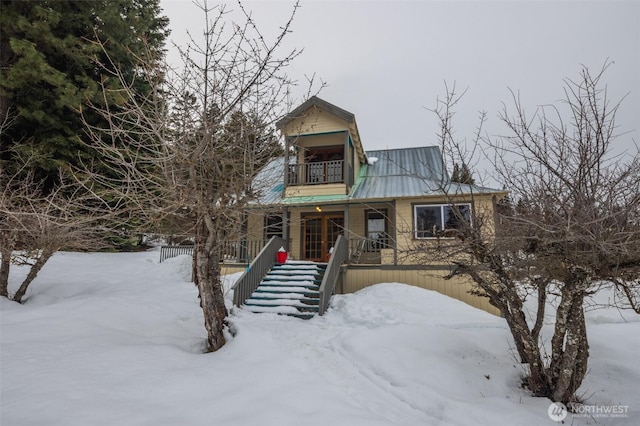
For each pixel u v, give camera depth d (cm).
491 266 375
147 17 1430
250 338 486
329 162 1318
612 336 538
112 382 332
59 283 948
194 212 469
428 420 323
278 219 1372
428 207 1171
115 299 707
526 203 370
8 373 339
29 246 716
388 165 1528
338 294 950
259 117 466
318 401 327
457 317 743
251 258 1164
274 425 277
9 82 1027
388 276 1044
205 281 502
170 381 344
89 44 1148
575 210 298
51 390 306
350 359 463
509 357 473
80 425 254
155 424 264
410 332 535
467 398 366
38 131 1177
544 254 338
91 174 505
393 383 399
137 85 1123
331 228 1354
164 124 405
